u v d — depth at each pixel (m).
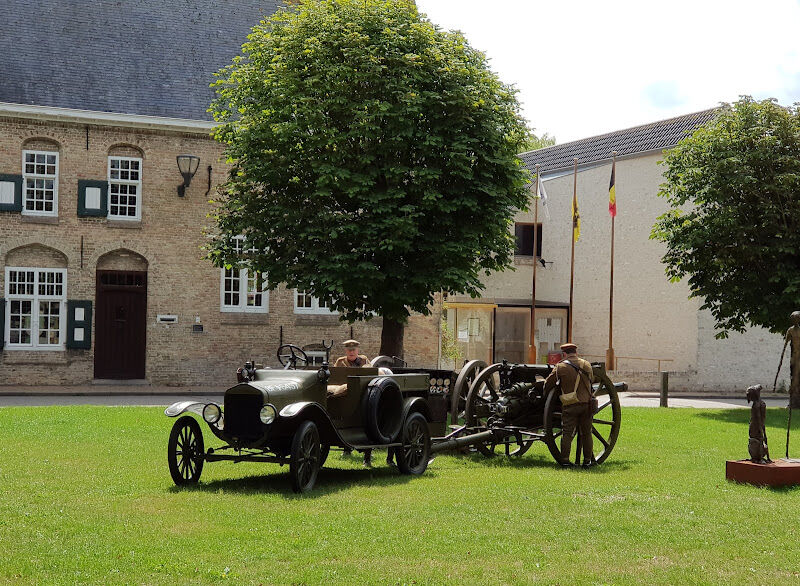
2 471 11.68
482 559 7.60
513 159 22.88
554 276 42.91
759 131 24.92
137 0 32.03
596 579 7.10
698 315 36.78
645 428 19.75
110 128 29.03
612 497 10.69
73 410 19.91
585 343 41.16
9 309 28.11
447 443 13.23
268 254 22.98
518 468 13.52
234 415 11.00
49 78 29.06
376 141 22.41
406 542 8.08
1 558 7.26
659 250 38.16
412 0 23.84
